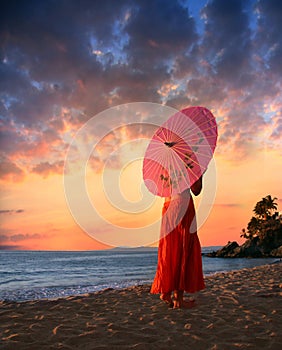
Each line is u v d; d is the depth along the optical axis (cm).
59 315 360
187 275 371
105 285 1024
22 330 298
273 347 251
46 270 2236
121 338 275
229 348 249
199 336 279
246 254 5897
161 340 270
